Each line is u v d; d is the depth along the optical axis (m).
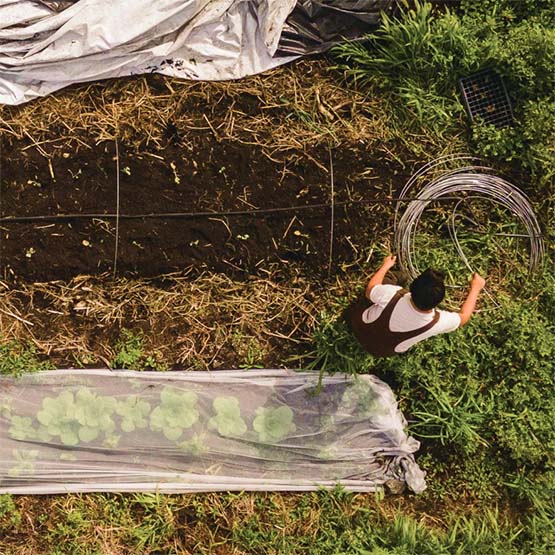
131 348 4.69
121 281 4.70
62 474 4.68
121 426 4.69
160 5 4.54
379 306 4.11
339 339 4.65
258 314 4.77
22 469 4.64
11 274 4.62
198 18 4.64
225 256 4.72
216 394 4.75
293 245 4.73
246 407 4.76
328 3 4.70
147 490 4.71
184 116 4.72
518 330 4.65
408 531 4.60
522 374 4.70
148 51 4.63
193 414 4.73
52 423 4.66
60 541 4.66
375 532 4.71
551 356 4.71
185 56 4.75
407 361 4.69
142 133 4.68
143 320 4.72
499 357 4.74
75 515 4.64
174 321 4.74
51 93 4.68
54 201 4.58
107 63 4.63
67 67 4.61
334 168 4.74
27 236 4.58
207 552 4.70
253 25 4.76
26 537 4.66
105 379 4.69
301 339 4.78
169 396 4.71
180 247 4.68
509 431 4.66
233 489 4.76
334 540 4.70
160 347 4.73
